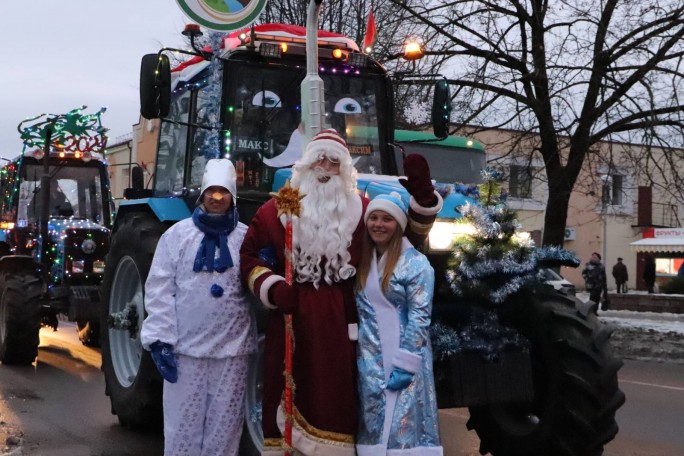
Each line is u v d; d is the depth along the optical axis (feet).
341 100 21.47
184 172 21.71
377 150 21.62
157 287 13.62
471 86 48.83
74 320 33.63
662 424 24.30
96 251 34.63
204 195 13.87
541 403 18.07
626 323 54.19
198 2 19.66
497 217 16.85
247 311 13.83
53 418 23.25
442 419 24.95
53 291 33.83
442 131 21.95
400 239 12.51
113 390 22.04
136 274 21.89
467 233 16.80
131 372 21.84
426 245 16.88
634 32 47.11
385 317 12.23
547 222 49.47
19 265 32.86
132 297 22.39
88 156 37.68
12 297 31.96
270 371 12.60
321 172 12.68
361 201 12.98
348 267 12.39
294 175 12.93
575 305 17.17
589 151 49.42
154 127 25.67
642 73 45.96
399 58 50.16
